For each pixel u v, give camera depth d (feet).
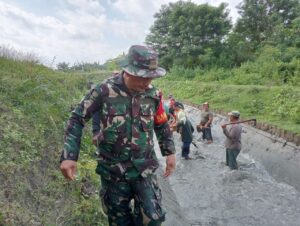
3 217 9.80
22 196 11.75
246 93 59.41
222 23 131.13
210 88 76.18
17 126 16.28
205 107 39.22
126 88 7.91
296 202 21.20
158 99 8.43
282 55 87.20
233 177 25.52
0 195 11.06
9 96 19.62
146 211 8.03
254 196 21.98
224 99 61.62
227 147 27.76
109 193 8.45
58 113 21.53
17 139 14.97
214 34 133.90
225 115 50.93
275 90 53.83
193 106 67.41
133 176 8.09
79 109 7.98
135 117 7.95
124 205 8.51
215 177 25.55
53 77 32.81
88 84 36.96
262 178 26.13
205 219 18.35
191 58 134.00
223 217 18.74
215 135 43.06
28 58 37.11
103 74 50.26
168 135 8.98
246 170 28.22
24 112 18.84
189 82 97.71
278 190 23.29
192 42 135.95
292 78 64.28
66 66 50.06
